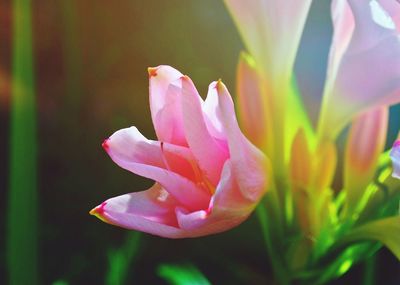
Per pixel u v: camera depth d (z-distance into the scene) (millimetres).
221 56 878
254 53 466
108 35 896
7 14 892
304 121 487
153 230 385
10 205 529
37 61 880
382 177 465
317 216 468
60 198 831
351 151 467
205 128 384
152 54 890
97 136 859
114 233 804
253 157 406
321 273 474
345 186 471
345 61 432
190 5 889
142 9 894
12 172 522
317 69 831
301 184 464
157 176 385
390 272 792
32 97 515
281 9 448
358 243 465
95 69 886
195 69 881
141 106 881
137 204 390
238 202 396
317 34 837
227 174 381
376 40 420
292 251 470
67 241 802
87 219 816
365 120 468
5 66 888
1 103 882
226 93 379
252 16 456
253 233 798
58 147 853
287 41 458
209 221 384
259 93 468
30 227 536
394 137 750
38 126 862
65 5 833
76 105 849
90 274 772
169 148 390
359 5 414
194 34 886
